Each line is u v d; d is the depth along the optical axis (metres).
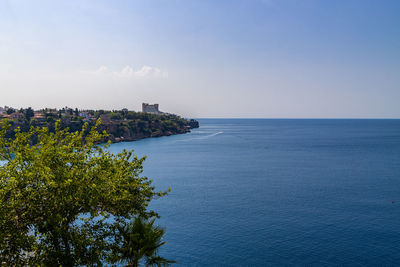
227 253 41.62
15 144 18.00
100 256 17.56
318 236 46.81
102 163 19.34
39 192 16.27
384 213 57.28
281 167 114.06
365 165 117.25
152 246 16.88
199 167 114.94
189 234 48.00
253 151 169.50
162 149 181.50
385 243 44.00
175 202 65.75
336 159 135.00
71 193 16.83
